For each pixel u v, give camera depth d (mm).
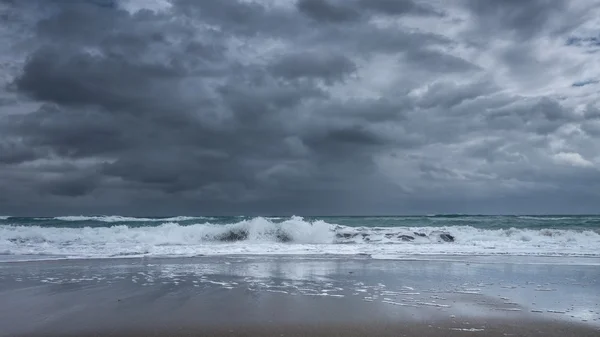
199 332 5223
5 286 8281
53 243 17688
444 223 30344
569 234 21016
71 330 5320
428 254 14180
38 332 5246
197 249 15492
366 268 10836
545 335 5109
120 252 14430
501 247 16375
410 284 8570
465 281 8883
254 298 7184
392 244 18219
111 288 8070
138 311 6266
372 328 5379
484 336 5059
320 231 20562
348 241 20000
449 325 5520
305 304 6727
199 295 7438
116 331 5277
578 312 6223
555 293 7645
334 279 9156
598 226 27047
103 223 31281
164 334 5148
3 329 5359
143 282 8742
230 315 6023
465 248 16047
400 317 5922
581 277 9422
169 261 12273
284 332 5211
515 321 5723
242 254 14141
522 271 10336
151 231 20391
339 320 5754
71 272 10117
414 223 31000
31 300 7027
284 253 14461
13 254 13938
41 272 10133
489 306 6602
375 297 7273
